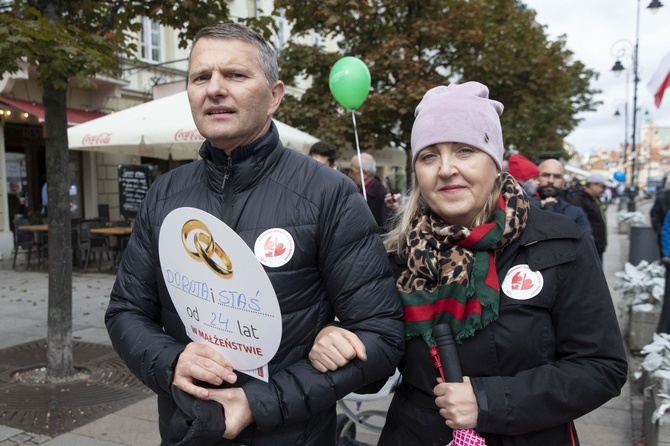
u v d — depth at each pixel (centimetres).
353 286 151
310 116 1006
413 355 155
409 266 155
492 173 154
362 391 177
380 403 405
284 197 153
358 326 150
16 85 1091
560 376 138
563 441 148
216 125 149
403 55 938
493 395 137
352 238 154
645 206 3812
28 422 351
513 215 147
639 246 798
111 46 381
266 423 138
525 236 147
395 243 174
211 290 142
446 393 139
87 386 413
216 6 432
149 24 1442
